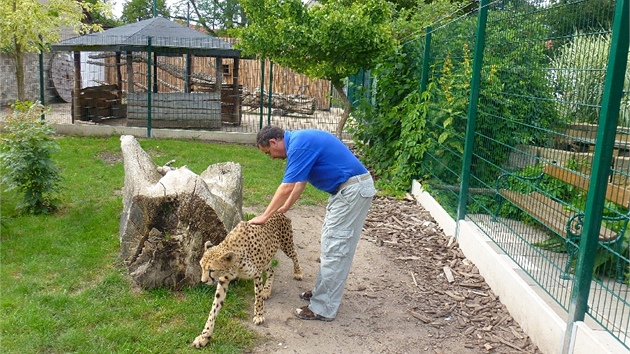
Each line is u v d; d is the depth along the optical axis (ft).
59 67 69.05
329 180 14.39
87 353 12.85
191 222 15.72
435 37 27.48
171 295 16.03
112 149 38.14
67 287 16.25
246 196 27.63
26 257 18.25
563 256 16.84
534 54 16.53
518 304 15.31
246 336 14.05
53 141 23.47
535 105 16.84
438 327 15.24
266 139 14.25
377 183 30.86
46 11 44.80
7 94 60.90
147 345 13.34
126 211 17.29
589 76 13.93
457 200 22.58
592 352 11.59
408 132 29.04
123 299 15.52
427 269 19.19
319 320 15.24
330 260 14.85
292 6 36.01
